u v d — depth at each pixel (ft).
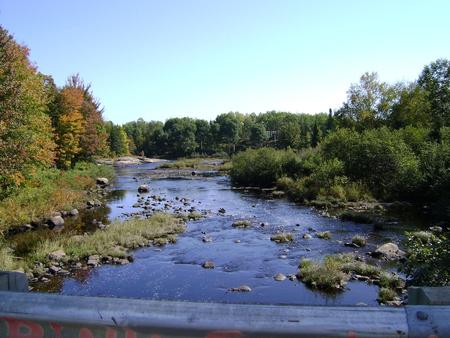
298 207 76.89
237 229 58.23
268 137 329.11
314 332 4.66
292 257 43.27
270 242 50.08
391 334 4.61
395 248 43.11
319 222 61.67
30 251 46.34
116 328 4.95
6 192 64.59
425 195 73.77
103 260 43.06
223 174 164.76
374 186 83.71
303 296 32.32
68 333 5.06
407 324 4.66
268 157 115.03
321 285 34.22
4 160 56.03
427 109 129.08
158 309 4.98
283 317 4.78
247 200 88.38
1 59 58.49
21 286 6.68
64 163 114.42
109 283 36.22
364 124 142.92
